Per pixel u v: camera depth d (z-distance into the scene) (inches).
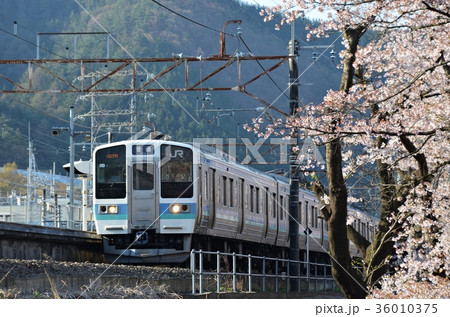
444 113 796.0
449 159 884.0
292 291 1263.5
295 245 1304.1
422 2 681.6
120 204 1231.5
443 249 876.6
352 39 821.2
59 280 696.4
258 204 1574.8
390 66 871.7
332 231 860.6
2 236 1030.4
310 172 937.5
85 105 6338.6
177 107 6117.1
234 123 5954.7
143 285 791.7
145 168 1238.3
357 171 873.5
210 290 946.1
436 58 846.5
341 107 789.9
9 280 620.7
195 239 1280.8
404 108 807.7
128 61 1252.5
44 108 6624.0
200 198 1257.4
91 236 1347.2
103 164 1242.6
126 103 6053.2
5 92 1244.5
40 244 1151.0
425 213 856.9
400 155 911.7
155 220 1229.7
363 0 742.5
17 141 5556.1
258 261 1638.8
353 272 870.4
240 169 1478.8
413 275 890.7
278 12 806.5
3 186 4493.1
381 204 934.4
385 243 912.3
